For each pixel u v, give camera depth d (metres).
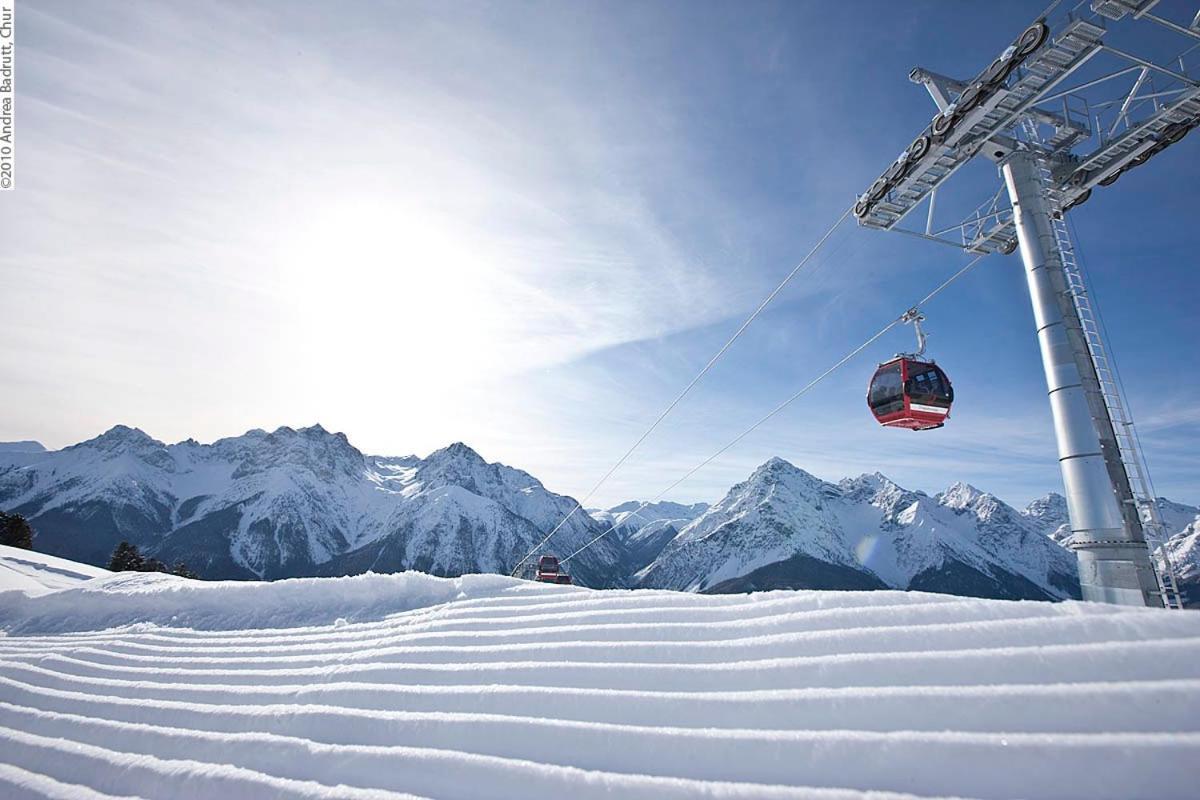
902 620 5.92
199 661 8.66
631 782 4.12
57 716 6.84
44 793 5.13
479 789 4.37
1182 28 9.13
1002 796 3.52
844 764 4.00
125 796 4.97
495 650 7.11
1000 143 10.48
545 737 4.93
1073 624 4.98
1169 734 3.60
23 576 19.59
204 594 12.63
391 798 4.39
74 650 9.87
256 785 4.79
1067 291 9.31
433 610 10.09
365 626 9.80
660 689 5.55
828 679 5.12
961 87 11.11
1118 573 7.96
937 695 4.46
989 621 5.41
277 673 7.64
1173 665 4.19
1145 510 8.25
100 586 14.18
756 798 3.79
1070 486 8.64
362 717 5.77
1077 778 3.50
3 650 10.41
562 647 6.85
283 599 11.95
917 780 3.77
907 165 11.38
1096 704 3.99
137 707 6.86
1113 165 10.70
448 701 5.93
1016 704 4.18
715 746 4.43
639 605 8.40
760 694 5.06
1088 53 8.95
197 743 5.68
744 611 7.27
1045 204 10.00
